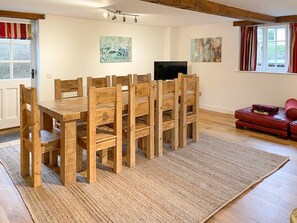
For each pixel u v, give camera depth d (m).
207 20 6.15
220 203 2.56
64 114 2.78
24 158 3.06
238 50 6.30
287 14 5.10
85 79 6.02
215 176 3.15
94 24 6.00
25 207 2.47
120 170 3.23
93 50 6.07
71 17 5.60
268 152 3.95
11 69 5.22
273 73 5.75
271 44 5.93
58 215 2.35
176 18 5.81
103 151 3.46
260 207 2.51
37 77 5.48
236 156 3.79
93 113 2.87
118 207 2.49
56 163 3.39
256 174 3.20
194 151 3.97
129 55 6.74
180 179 3.06
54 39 5.45
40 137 2.82
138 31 6.84
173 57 7.58
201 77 7.19
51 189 2.79
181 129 4.10
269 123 4.71
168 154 3.84
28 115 2.90
